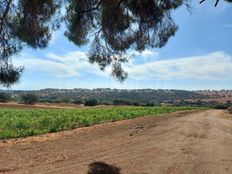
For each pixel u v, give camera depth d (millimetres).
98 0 6832
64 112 49312
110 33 7238
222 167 11609
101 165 11234
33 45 6871
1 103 89438
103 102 135875
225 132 23406
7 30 6688
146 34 7172
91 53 7770
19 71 6797
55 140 18141
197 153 14211
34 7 6270
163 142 17375
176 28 7094
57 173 9930
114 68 7934
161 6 6668
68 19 7133
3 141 17984
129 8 6777
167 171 10742
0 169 10289
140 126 28281
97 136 20094
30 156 12664
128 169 10836
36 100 106750
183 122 33062
